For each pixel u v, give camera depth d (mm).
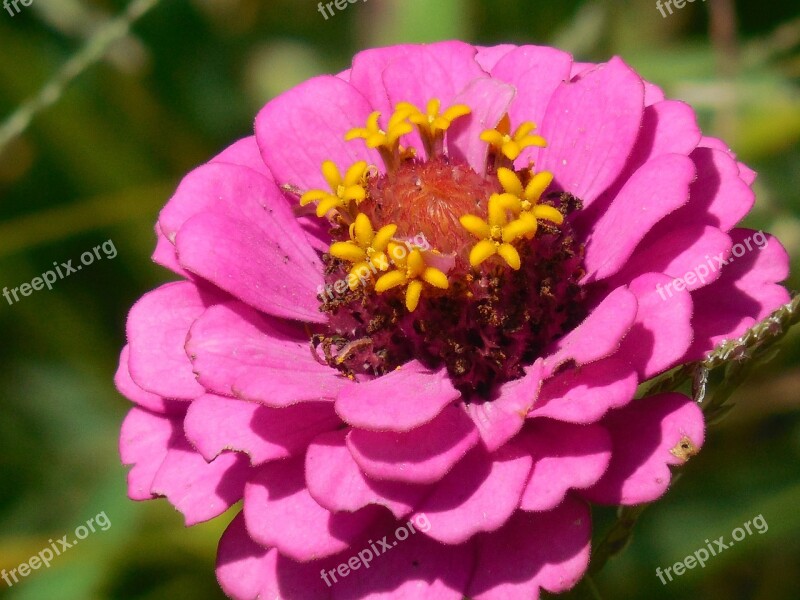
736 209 167
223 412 161
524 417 155
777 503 204
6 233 227
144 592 215
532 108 182
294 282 176
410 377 166
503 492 156
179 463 168
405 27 231
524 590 157
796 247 214
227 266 169
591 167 174
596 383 156
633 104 171
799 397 213
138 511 213
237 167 177
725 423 214
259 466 163
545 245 171
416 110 177
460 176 175
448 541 154
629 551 213
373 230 173
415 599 158
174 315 173
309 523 159
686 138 170
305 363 170
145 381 169
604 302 159
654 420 160
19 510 228
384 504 155
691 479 216
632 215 165
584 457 156
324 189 182
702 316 167
